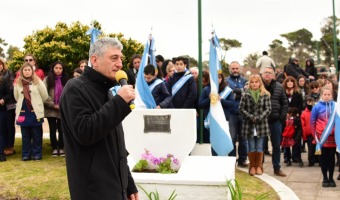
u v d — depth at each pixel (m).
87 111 2.66
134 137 5.19
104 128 2.60
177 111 5.07
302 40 57.38
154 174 4.86
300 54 57.06
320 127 6.43
